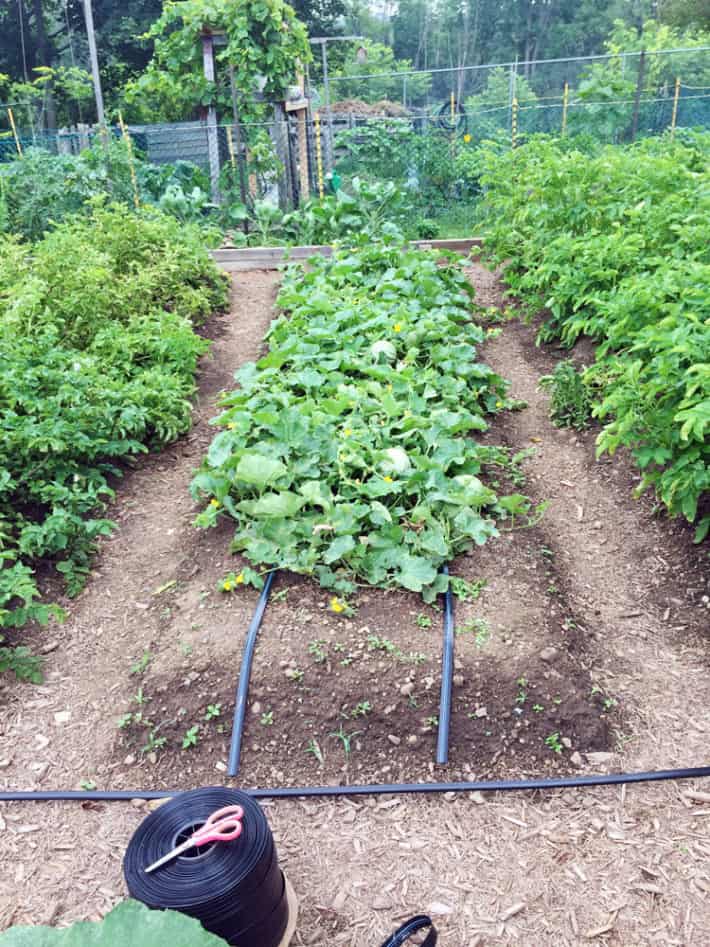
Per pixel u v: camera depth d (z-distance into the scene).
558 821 3.16
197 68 14.01
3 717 3.74
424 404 5.38
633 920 2.77
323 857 3.05
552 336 7.35
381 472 4.70
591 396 6.05
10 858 3.09
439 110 18.62
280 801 3.30
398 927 2.78
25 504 5.01
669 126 14.80
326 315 7.11
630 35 25.59
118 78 32.59
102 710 3.76
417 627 3.87
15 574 4.03
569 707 3.56
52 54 33.81
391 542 4.25
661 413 4.35
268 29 13.07
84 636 4.22
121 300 7.23
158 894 2.38
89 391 5.52
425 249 9.99
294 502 4.31
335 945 2.73
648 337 4.40
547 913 2.81
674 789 3.27
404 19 55.72
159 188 13.13
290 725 3.54
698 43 22.27
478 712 3.53
